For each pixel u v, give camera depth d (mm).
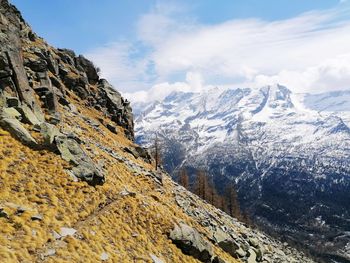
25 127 39375
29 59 57844
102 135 66938
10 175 30734
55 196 31641
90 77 94688
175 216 46469
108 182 40812
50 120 48875
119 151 65000
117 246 31125
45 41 85312
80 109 74938
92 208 33812
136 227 36312
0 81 42125
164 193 55750
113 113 91000
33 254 23578
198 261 38969
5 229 24141
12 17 64500
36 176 32875
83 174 37219
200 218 55656
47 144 38250
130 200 39625
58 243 26203
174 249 37500
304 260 105688
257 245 69062
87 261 26031
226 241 52188
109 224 33375
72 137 42594
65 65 85125
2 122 36562
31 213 27172
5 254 21484
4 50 45500
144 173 58656
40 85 54500
